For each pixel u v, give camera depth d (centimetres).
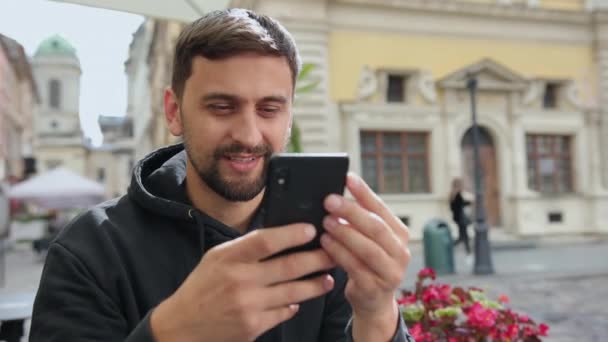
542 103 1516
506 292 751
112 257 117
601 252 1224
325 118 1280
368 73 1345
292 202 81
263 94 106
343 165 82
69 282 110
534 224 1468
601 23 1550
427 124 1392
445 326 241
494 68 1427
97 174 6631
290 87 112
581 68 1553
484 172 1476
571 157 1551
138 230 125
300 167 82
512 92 1474
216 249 78
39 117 6062
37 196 1505
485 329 231
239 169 110
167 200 123
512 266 1020
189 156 113
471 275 909
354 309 94
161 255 123
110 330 107
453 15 1434
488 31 1466
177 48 114
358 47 1347
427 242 938
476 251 931
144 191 125
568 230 1499
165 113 127
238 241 77
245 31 104
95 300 109
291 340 129
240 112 107
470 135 1474
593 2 1585
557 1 1558
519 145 1473
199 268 78
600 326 551
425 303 255
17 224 1919
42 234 1925
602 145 1550
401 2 1373
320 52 1279
